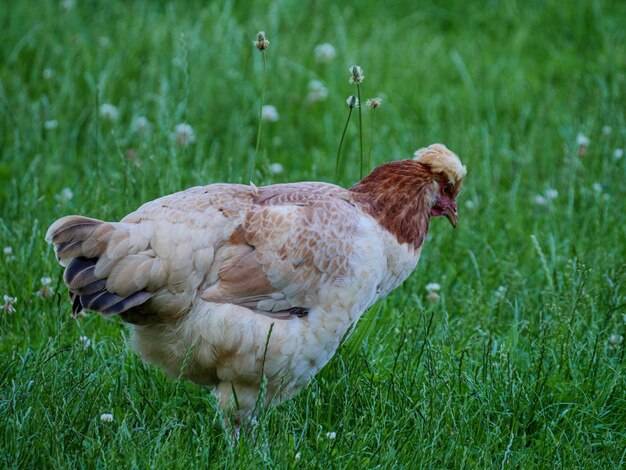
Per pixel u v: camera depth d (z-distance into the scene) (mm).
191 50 12992
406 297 9141
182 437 6758
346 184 11344
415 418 7031
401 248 7207
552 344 8133
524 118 13195
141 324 6684
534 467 6855
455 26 16406
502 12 16562
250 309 6574
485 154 11992
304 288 6660
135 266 6281
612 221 10430
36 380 7039
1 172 10875
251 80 13352
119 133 11680
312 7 15734
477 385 7555
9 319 8453
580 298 8422
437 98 13680
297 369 6828
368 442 6891
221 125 12484
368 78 13812
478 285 9312
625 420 7574
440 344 8070
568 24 16141
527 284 9492
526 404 7461
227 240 6531
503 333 8617
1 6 14195
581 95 13727
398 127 12781
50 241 6348
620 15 16359
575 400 7562
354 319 6957
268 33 14445
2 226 9539
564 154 11992
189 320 6535
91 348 7938
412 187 7250
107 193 10039
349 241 6785
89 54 13359
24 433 6477
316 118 13164
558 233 10352
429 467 6621
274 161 12094
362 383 7535
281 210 6645
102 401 7180
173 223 6426
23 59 13305
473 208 10695
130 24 14391
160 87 12352
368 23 15875
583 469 6789
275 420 6957
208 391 7629
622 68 14461
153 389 7434
